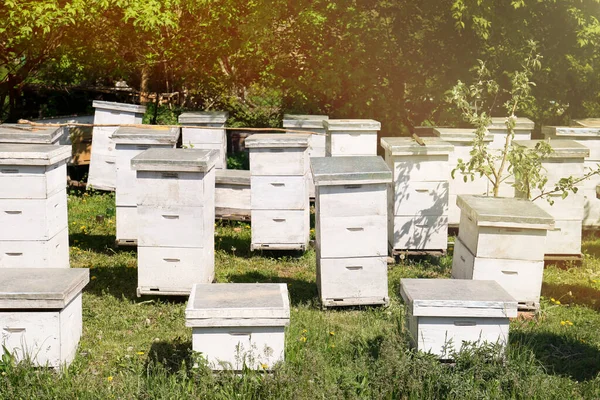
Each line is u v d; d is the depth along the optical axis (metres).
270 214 6.61
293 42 9.82
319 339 4.83
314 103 9.95
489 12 8.80
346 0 9.27
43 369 4.32
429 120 9.92
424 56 9.62
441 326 4.35
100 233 7.32
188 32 9.96
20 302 4.29
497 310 4.29
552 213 6.46
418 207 6.43
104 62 9.63
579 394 4.32
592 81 9.60
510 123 6.37
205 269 5.47
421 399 4.14
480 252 5.24
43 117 9.88
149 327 5.13
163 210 5.38
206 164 5.32
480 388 4.24
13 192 5.38
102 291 5.68
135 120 8.59
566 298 5.80
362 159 5.69
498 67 9.52
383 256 5.36
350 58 9.40
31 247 5.43
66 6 8.34
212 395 4.07
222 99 10.34
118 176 6.71
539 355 4.73
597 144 7.33
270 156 6.53
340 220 5.31
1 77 9.96
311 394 4.09
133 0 8.79
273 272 6.30
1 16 8.38
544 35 9.38
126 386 4.23
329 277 5.37
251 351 4.22
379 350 4.51
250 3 9.68
